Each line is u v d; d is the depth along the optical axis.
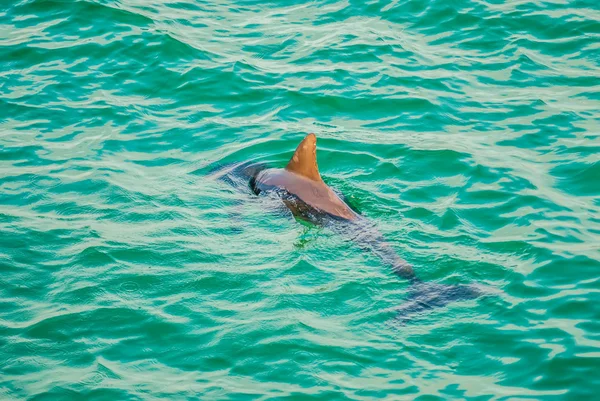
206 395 29.11
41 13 57.34
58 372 30.28
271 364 30.55
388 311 32.94
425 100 49.62
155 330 32.22
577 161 43.94
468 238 37.69
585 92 50.53
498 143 45.81
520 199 40.84
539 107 49.06
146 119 47.97
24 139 45.62
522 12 58.66
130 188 41.38
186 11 59.38
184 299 33.78
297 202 39.25
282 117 48.38
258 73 52.25
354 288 34.00
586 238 37.81
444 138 46.19
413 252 36.41
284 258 35.88
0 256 36.09
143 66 52.59
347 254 36.06
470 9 59.12
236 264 35.56
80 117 47.88
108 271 35.34
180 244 36.84
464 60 53.94
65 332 32.16
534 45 55.44
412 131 47.00
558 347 31.16
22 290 34.31
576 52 54.62
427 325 32.25
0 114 47.78
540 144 45.72
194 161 44.25
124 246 36.75
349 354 30.86
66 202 40.25
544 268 35.62
